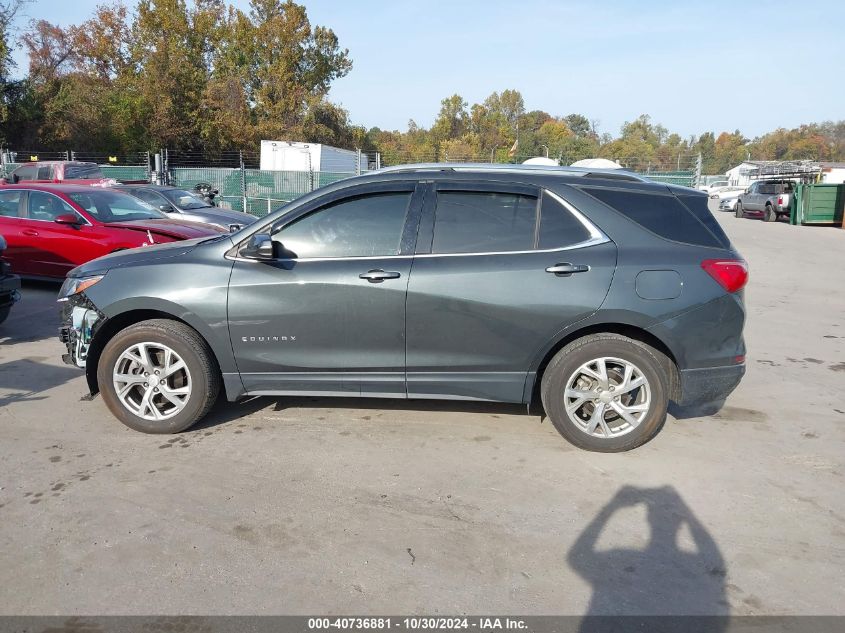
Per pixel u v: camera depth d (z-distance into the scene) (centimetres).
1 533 321
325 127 4797
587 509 351
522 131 9175
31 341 690
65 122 3647
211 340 432
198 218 1347
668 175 2819
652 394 409
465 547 315
